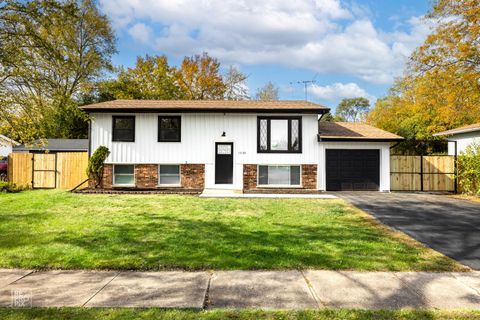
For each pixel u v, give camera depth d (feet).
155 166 54.39
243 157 54.13
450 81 60.75
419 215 31.81
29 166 59.41
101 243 21.01
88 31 104.27
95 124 54.54
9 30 32.48
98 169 53.42
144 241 21.49
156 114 54.49
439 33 59.00
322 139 52.65
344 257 18.45
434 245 21.42
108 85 114.62
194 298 13.24
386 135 54.29
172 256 18.45
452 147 66.44
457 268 17.11
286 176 54.29
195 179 54.29
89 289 14.12
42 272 16.34
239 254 18.84
